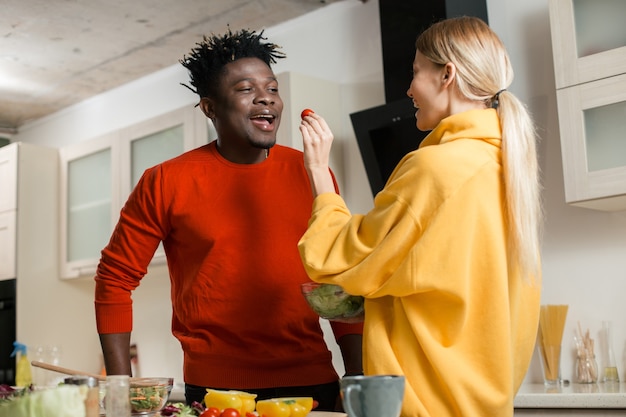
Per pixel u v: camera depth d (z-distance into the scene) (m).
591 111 2.68
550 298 3.02
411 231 1.32
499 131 1.41
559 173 3.01
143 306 4.78
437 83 1.47
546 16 3.09
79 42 4.18
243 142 1.81
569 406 2.45
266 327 1.75
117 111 5.04
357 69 3.73
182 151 4.11
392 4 3.28
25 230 4.74
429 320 1.34
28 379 4.43
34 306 4.71
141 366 4.73
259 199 1.81
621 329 2.84
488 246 1.33
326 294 1.49
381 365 1.35
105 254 1.85
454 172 1.33
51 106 5.38
